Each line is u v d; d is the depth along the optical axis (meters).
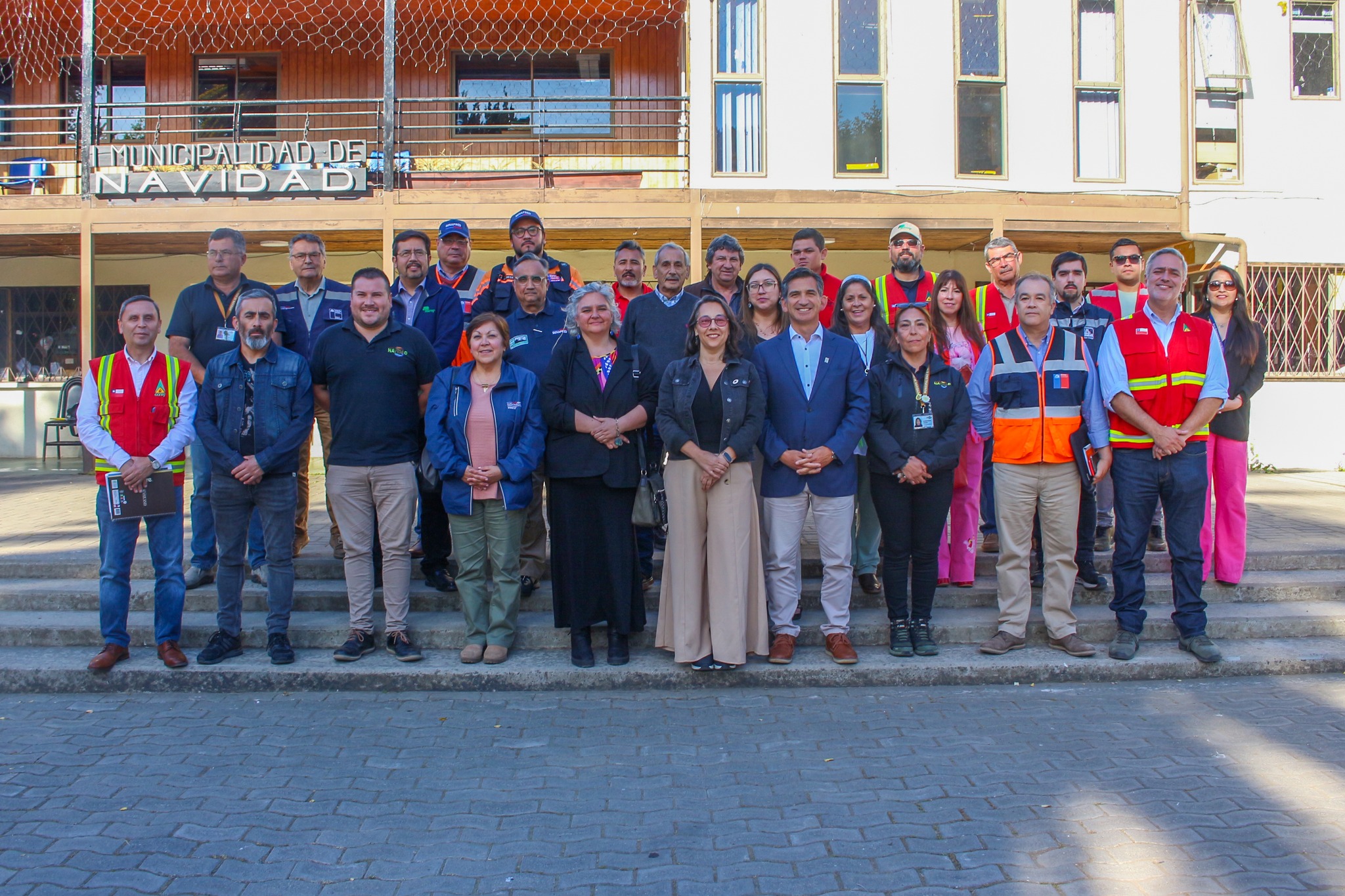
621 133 12.26
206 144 10.27
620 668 4.71
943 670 4.70
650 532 5.44
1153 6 10.62
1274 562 5.95
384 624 5.11
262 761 3.74
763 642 4.71
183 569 4.90
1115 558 4.93
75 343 12.45
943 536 5.54
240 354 4.76
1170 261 4.69
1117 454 4.88
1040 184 10.53
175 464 4.71
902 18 10.42
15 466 11.83
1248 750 3.77
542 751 3.85
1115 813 3.21
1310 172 11.28
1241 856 2.91
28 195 10.62
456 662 4.80
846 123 10.45
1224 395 4.75
